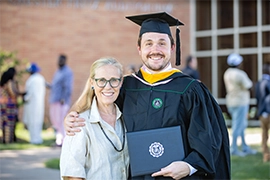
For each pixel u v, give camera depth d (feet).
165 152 11.75
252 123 44.06
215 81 46.50
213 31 46.47
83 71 45.70
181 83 12.44
